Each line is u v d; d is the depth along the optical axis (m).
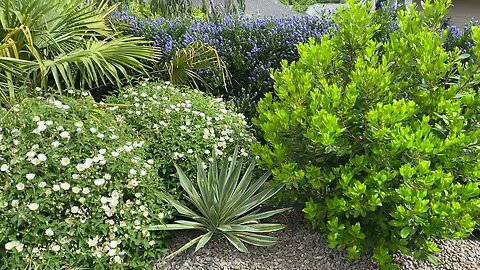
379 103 2.61
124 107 3.67
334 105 2.68
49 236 2.71
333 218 2.77
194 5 8.22
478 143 2.76
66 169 2.82
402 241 2.74
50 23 3.92
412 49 2.94
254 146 3.08
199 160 3.26
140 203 3.00
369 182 2.71
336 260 2.98
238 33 4.94
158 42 4.94
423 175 2.58
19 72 3.48
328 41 2.97
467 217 2.56
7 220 2.64
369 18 3.00
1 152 2.74
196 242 3.13
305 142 2.86
